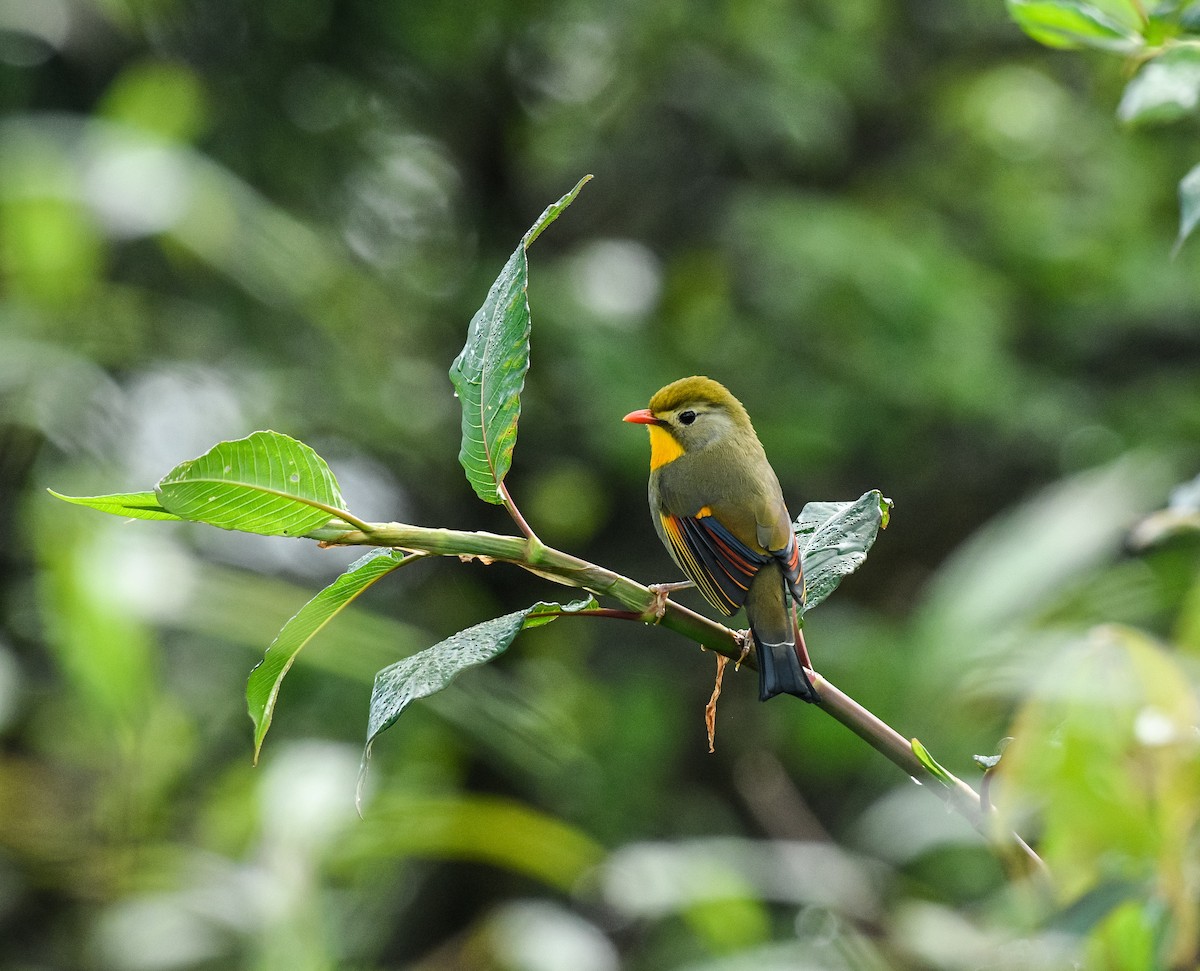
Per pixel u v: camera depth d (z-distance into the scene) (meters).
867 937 5.71
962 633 4.38
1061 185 18.00
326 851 6.12
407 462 14.94
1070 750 2.97
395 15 14.62
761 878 6.65
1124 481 4.58
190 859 6.66
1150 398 16.45
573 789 12.75
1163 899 2.97
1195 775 2.91
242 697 12.02
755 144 16.53
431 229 16.14
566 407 15.45
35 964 7.92
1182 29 4.66
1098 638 3.01
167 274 13.20
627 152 17.58
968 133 18.12
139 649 6.30
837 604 16.20
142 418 12.43
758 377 15.86
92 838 6.97
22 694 9.17
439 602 15.14
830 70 16.73
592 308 15.32
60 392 9.66
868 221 15.84
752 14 15.96
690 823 14.97
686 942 10.70
